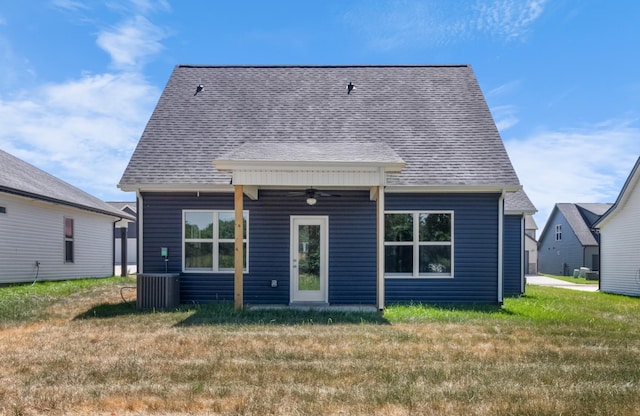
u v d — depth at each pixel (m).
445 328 7.87
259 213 11.45
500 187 11.08
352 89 13.80
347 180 9.48
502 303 11.34
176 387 4.67
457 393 4.52
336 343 6.65
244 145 10.87
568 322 8.82
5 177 14.15
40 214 15.87
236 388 4.63
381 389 4.62
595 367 5.55
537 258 42.94
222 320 8.55
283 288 11.37
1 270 13.72
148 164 11.46
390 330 7.62
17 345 6.56
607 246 18.72
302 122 12.66
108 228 21.92
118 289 14.94
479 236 11.39
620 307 11.88
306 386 4.72
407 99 13.47
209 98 13.39
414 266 11.40
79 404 4.21
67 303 11.35
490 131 12.42
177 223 11.38
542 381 4.98
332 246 11.40
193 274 11.34
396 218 11.48
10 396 4.41
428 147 12.01
